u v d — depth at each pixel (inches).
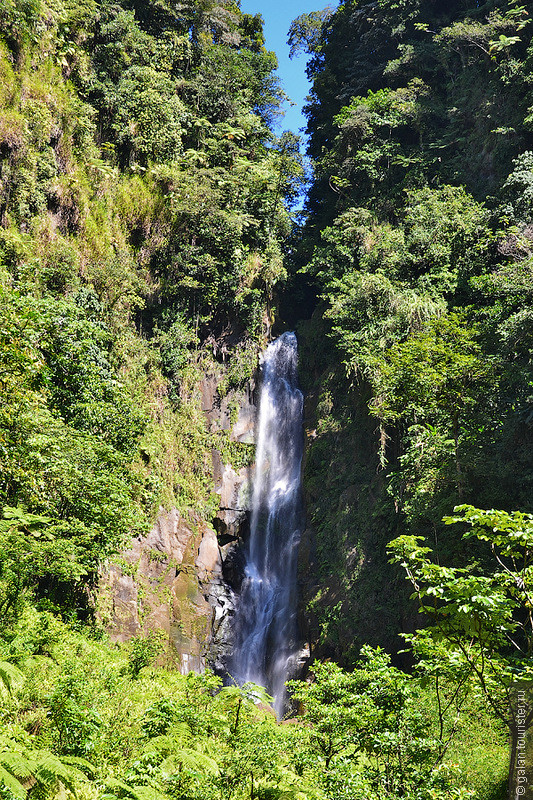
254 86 1753.2
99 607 908.6
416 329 1002.7
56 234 1129.4
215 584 1168.8
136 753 280.2
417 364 748.6
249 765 291.1
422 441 821.9
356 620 937.5
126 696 382.0
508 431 754.8
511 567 668.1
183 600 1100.5
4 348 477.4
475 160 1270.9
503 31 1288.1
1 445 507.5
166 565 1091.3
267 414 1380.4
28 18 1169.4
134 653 603.8
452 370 736.3
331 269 1309.1
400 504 927.0
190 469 1226.6
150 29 1644.9
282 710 1002.7
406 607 876.6
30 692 318.0
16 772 200.5
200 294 1376.7
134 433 900.6
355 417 1147.3
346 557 1013.8
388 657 341.1
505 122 1218.0
